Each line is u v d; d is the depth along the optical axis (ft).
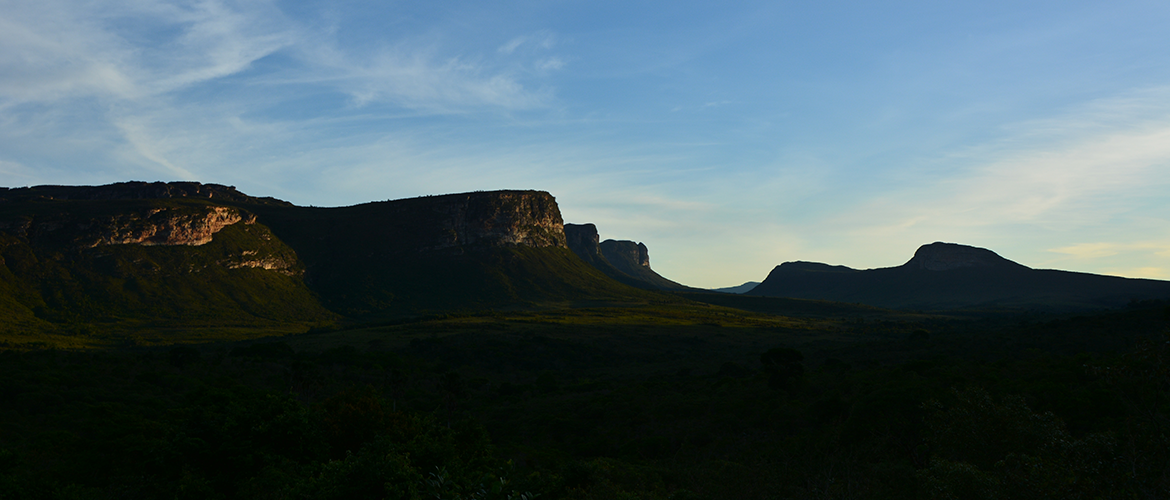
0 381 179.42
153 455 106.93
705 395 208.33
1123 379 40.40
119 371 223.10
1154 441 38.42
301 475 93.97
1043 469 41.52
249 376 255.91
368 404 115.34
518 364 361.30
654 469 109.09
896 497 71.10
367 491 70.79
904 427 106.73
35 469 110.63
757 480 85.71
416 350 382.83
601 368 351.87
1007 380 150.51
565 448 162.50
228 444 104.94
